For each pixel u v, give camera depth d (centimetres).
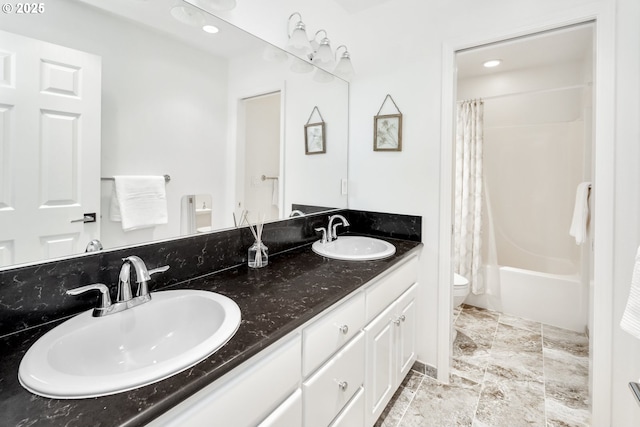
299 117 182
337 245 193
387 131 200
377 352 142
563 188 292
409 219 195
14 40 81
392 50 196
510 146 314
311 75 188
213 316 95
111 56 103
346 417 118
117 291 99
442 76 179
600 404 144
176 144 124
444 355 186
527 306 266
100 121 101
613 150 137
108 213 103
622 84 135
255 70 155
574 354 212
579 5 142
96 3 98
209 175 137
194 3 125
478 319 267
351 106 217
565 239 294
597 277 143
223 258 138
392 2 195
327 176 203
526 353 215
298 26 160
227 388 70
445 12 177
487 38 165
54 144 90
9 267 81
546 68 278
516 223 320
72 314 92
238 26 146
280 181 174
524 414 159
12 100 82
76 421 50
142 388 58
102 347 83
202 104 133
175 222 123
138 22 109
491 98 303
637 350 136
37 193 87
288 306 97
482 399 171
